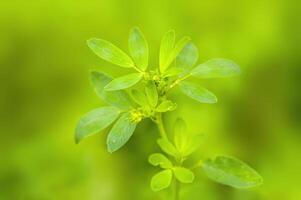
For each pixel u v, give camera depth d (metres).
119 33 0.56
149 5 0.56
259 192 0.51
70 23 0.56
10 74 0.56
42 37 0.56
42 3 0.56
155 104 0.36
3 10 0.56
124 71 0.54
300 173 0.53
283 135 0.55
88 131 0.37
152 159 0.37
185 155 0.38
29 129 0.55
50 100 0.55
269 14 0.57
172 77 0.39
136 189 0.51
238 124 0.55
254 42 0.56
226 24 0.57
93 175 0.51
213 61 0.38
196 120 0.53
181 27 0.56
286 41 0.56
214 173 0.38
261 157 0.54
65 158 0.51
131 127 0.36
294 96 0.56
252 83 0.56
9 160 0.51
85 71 0.55
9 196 0.50
